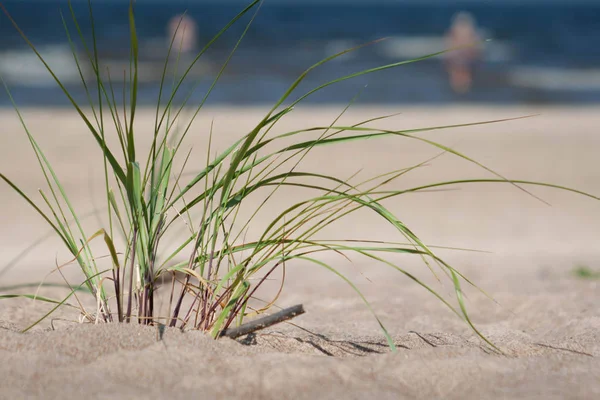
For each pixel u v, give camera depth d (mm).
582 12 60875
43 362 1596
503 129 11633
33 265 4895
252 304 3205
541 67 24297
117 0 74000
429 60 25156
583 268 4203
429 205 7227
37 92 16312
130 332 1762
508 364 1699
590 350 2043
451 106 15766
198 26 36906
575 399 1482
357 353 2029
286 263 4910
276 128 11398
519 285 3715
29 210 6652
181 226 5348
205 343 1749
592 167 8914
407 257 5238
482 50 23469
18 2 56969
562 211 7051
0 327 2107
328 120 12570
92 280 1997
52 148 9258
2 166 8234
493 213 6961
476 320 2861
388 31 39594
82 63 21516
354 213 6848
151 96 16062
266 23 43531
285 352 1953
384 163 8938
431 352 1757
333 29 40125
